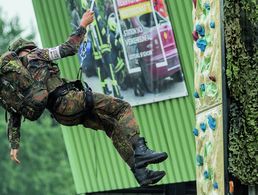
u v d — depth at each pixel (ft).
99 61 63.26
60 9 63.98
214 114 45.32
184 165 62.44
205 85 46.32
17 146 43.32
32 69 42.27
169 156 62.59
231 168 44.47
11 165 226.58
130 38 62.08
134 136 42.47
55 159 237.25
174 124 62.23
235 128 44.62
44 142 236.63
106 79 63.36
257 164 44.39
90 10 42.78
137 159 42.06
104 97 42.60
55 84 42.39
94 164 65.51
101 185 65.51
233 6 44.57
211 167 45.83
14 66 42.06
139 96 62.64
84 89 42.80
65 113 42.45
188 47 60.90
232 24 44.55
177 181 62.69
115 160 64.85
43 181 231.71
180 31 60.90
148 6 61.26
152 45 61.62
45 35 64.85
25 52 42.63
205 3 45.98
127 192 68.95
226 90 44.62
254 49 44.75
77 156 65.98
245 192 45.98
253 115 44.45
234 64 44.50
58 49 42.32
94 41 63.10
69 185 235.61
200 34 46.50
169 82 61.67
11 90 42.27
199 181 47.42
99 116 42.83
